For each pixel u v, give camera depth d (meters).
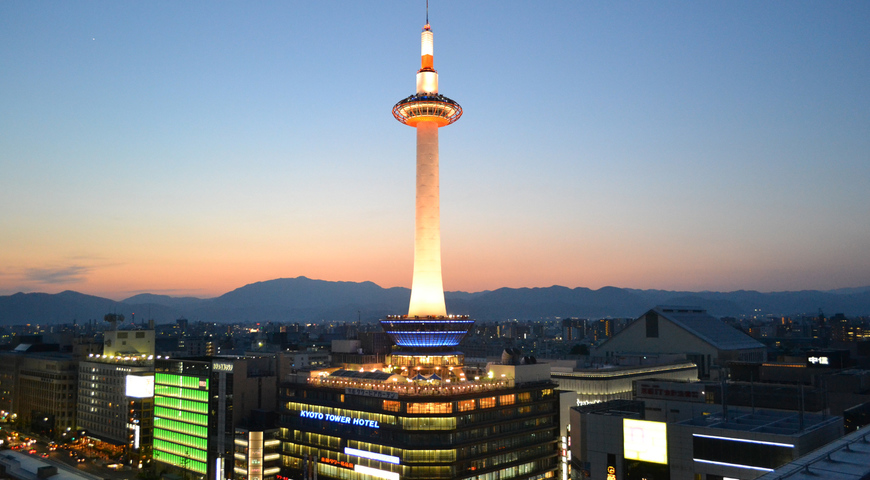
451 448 164.88
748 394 167.25
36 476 193.62
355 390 181.38
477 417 174.12
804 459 74.94
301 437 192.62
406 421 166.38
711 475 136.88
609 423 154.25
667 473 144.25
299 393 198.62
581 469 163.38
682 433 141.75
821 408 157.38
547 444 192.62
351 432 179.38
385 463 168.75
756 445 131.38
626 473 150.12
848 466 72.00
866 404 152.75
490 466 174.38
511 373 193.38
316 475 180.38
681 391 170.75
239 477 198.62
